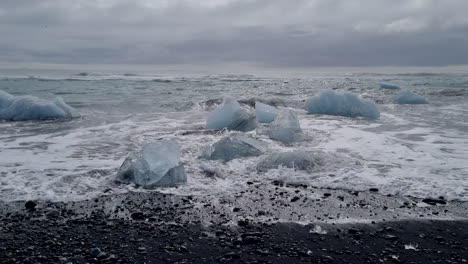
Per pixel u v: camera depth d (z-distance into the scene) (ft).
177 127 25.79
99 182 14.11
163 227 10.60
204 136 22.59
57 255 8.94
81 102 39.96
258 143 18.53
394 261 8.85
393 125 27.09
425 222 11.00
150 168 14.08
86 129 24.94
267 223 10.93
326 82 85.20
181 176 14.23
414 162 16.92
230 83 79.61
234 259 8.91
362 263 8.77
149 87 63.57
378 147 19.86
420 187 13.66
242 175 15.07
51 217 11.16
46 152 18.71
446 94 50.55
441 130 24.93
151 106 37.35
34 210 11.63
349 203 12.39
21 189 13.29
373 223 10.95
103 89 57.52
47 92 51.01
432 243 9.76
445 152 18.76
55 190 13.24
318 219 11.21
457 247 9.56
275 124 22.70
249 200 12.62
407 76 122.62
